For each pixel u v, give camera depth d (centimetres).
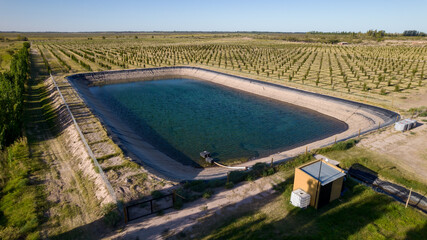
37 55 12494
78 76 7950
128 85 7988
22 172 2448
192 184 2259
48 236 1670
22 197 2081
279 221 1788
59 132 3556
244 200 2036
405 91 5762
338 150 2952
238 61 10688
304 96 5819
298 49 14925
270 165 2611
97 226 1759
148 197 2067
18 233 1681
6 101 3425
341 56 11206
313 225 1747
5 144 2945
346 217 1825
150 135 4138
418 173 2472
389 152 2884
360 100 5122
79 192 2189
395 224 1756
